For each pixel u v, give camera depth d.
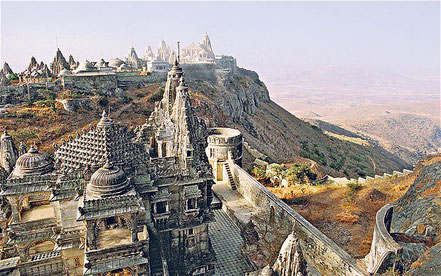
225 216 47.09
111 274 25.41
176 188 30.48
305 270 19.50
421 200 33.31
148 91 107.75
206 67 143.75
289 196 50.38
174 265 31.39
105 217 23.17
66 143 29.72
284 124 157.62
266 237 37.66
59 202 26.36
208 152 59.09
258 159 76.69
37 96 87.81
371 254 26.39
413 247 26.28
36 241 29.47
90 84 96.50
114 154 27.00
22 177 28.64
